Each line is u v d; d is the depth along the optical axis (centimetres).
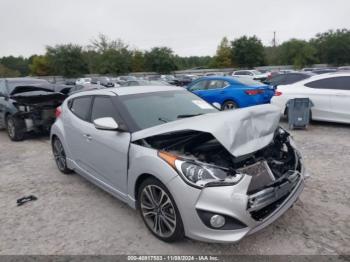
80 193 455
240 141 281
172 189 284
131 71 5962
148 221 335
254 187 291
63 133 492
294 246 303
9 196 461
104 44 6153
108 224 362
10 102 838
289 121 835
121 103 387
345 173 486
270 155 350
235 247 305
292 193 313
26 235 349
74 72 5675
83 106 457
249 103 952
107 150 376
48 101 805
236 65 5669
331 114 831
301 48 5372
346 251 294
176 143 314
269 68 5150
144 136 327
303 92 870
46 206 418
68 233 348
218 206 267
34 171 571
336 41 5050
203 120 299
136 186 338
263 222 285
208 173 275
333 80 839
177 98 431
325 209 371
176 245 313
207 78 1076
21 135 841
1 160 661
